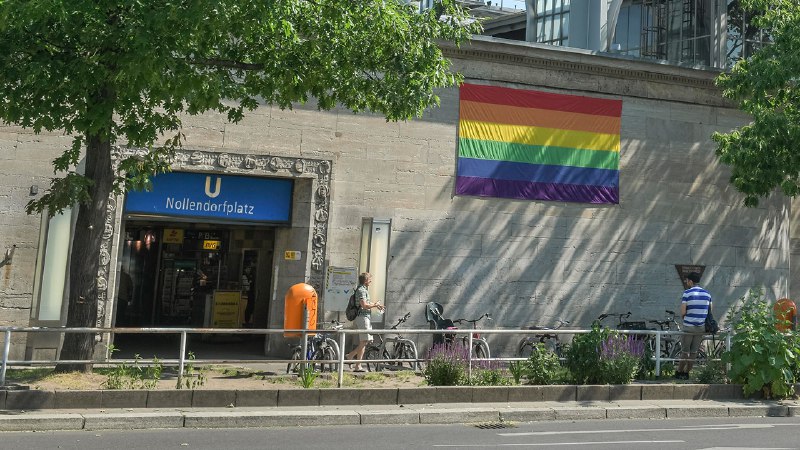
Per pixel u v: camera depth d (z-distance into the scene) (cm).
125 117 1167
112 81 990
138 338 1845
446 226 1711
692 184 1914
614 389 1198
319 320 1595
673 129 1908
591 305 1803
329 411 1016
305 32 1126
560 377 1221
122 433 895
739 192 1917
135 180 1139
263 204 1617
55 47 1001
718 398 1245
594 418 1109
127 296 1909
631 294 1838
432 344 1544
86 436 866
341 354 1131
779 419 1135
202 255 1925
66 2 906
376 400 1087
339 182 1647
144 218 1541
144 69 934
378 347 1420
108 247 1471
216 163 1560
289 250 1627
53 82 971
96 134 1060
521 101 1781
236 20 969
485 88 1758
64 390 966
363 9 1080
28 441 823
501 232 1750
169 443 834
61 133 1469
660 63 1873
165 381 1095
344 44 1119
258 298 1841
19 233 1441
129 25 933
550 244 1784
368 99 1173
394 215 1678
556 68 1816
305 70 1145
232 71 1473
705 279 1903
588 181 1823
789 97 1702
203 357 1600
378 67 1148
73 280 1100
